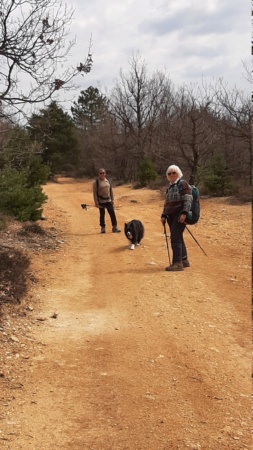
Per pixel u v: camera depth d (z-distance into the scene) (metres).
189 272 8.28
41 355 5.03
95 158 51.16
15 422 3.73
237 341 5.33
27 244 10.86
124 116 41.91
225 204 17.44
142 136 40.00
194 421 3.73
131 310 6.42
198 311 6.30
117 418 3.79
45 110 8.70
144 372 4.58
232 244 10.67
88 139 55.75
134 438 3.51
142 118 40.53
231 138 24.72
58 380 4.45
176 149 25.88
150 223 14.31
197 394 4.16
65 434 3.58
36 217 14.34
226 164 22.44
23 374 4.57
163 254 9.82
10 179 14.04
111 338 5.48
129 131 42.28
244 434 3.56
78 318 6.21
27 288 7.19
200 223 13.89
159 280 7.77
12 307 6.29
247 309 6.38
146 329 5.72
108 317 6.21
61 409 3.93
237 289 7.27
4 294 6.55
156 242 11.13
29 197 14.10
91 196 27.80
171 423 3.71
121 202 22.05
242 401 4.05
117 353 5.05
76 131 60.38
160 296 6.94
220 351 5.06
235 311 6.30
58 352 5.12
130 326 5.84
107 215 16.75
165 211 8.52
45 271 8.62
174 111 32.84
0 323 5.72
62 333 5.69
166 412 3.87
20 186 14.16
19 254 8.66
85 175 60.00
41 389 4.27
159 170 35.19
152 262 9.09
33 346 5.26
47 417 3.81
